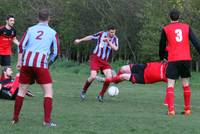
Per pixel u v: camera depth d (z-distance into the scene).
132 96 27.33
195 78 42.38
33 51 14.95
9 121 16.09
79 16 61.41
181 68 19.02
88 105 22.03
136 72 24.55
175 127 15.64
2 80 23.08
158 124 16.16
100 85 33.84
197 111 21.30
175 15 19.02
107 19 59.09
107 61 24.62
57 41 15.18
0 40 27.47
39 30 15.07
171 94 18.98
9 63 27.88
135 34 57.84
